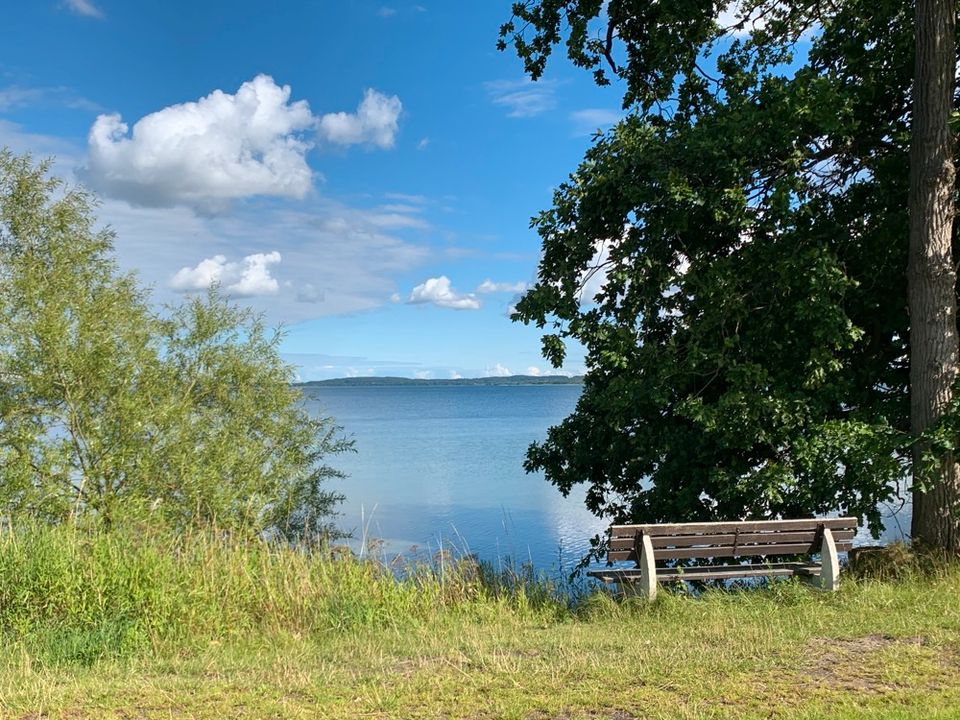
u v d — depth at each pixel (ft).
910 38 36.40
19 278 47.21
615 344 38.88
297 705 17.20
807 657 19.29
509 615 26.58
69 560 25.88
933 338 31.45
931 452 30.19
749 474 36.83
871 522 34.55
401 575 29.84
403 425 386.11
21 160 50.19
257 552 31.01
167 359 53.62
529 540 79.36
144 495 47.57
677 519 40.19
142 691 18.44
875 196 37.99
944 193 31.68
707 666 18.81
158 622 23.99
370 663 20.83
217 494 50.24
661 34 45.09
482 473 157.58
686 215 36.47
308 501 58.85
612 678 18.25
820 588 26.81
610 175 37.96
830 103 34.55
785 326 36.55
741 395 34.94
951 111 31.86
